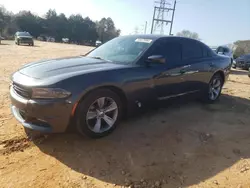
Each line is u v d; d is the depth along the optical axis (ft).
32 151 10.25
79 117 10.34
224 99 20.53
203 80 16.98
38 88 9.73
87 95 10.39
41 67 11.43
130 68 12.13
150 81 12.76
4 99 16.57
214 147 11.52
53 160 9.72
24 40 98.43
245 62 57.36
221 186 8.70
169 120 14.52
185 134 12.69
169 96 14.37
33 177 8.64
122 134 12.21
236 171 9.66
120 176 8.96
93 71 10.88
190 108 17.21
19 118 10.70
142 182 8.67
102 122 11.53
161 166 9.70
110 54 14.01
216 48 51.62
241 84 30.37
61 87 9.74
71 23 287.07
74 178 8.71
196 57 16.55
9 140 10.93
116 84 11.19
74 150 10.48
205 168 9.76
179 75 14.56
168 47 14.53
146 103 13.00
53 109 9.68
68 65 11.69
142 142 11.54
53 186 8.25
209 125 14.19
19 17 260.21
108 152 10.48
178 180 8.89
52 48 90.02
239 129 13.87
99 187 8.32
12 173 8.79
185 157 10.47
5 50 63.98
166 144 11.51
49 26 276.82
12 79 11.39
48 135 11.57
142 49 13.44
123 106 12.20
